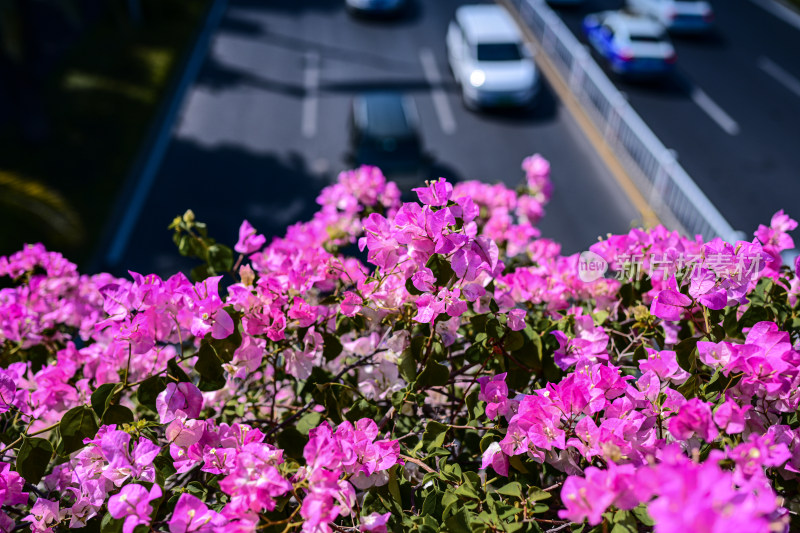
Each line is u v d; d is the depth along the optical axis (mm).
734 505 1074
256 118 14922
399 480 1822
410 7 21453
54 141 12844
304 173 13133
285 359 2262
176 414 1823
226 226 11594
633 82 16906
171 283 1927
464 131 14812
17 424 2293
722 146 14258
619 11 19312
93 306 3008
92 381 2484
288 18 20375
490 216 3824
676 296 1865
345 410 2061
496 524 1584
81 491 1853
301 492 1670
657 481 1142
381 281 2014
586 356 2027
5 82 12117
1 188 7824
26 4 11586
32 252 2906
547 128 14898
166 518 1873
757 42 19625
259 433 1805
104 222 11164
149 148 13625
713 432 1493
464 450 2113
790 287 2258
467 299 1915
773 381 1658
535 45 19156
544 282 2455
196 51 17938
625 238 2375
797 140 14516
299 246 2590
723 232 10141
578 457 1757
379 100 13109
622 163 13422
